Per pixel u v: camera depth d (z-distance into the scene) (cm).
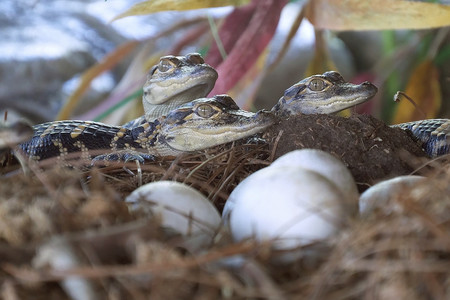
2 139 32
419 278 27
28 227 29
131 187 35
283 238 29
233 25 54
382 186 32
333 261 28
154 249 28
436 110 61
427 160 36
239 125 38
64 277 27
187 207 31
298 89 41
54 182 30
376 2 49
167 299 27
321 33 60
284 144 37
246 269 28
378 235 28
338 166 32
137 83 57
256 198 30
